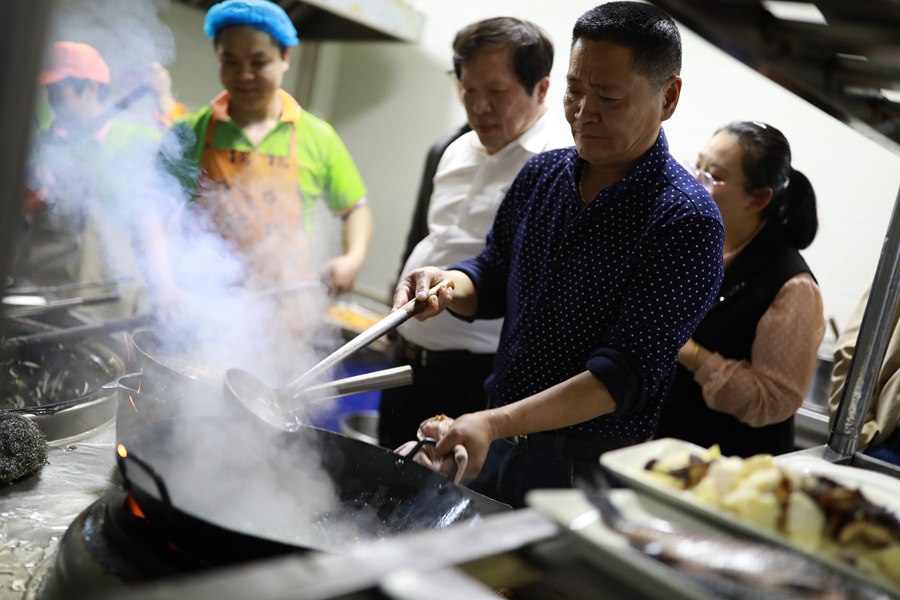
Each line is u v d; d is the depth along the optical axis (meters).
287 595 0.45
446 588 0.49
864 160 2.81
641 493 0.69
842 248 2.88
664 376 1.29
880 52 0.81
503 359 1.48
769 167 1.72
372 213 4.45
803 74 0.87
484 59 1.85
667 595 0.55
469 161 2.12
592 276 1.32
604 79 1.19
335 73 4.57
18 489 1.07
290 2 3.65
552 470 1.37
